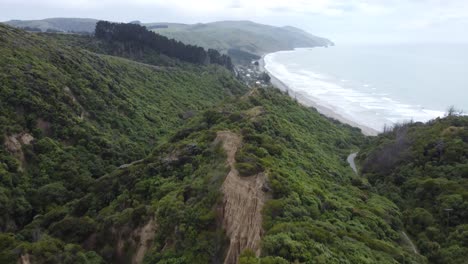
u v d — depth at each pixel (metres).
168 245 33.38
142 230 36.62
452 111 98.88
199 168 41.88
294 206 32.00
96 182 50.25
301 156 51.59
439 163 54.34
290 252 24.80
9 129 55.06
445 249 38.31
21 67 67.94
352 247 28.91
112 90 86.25
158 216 36.19
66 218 41.88
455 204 43.69
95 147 63.50
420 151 58.69
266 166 37.62
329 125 87.00
